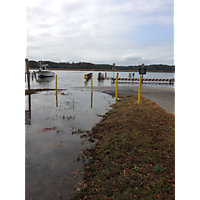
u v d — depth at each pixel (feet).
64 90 62.18
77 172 12.53
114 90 59.06
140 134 17.76
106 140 17.60
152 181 10.67
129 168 12.34
